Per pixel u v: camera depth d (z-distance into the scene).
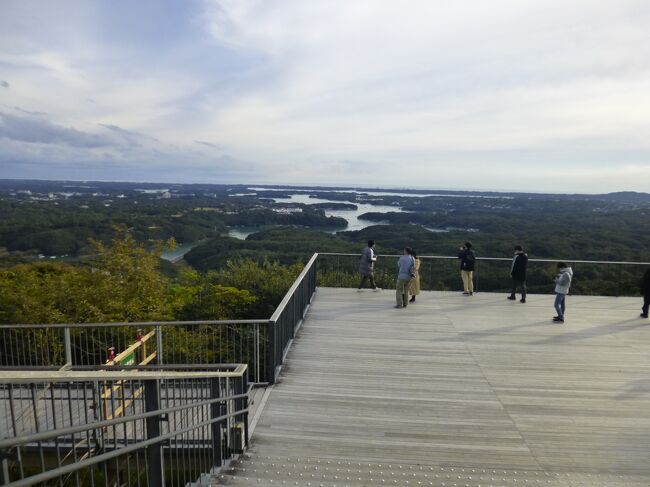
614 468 4.70
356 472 4.52
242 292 19.17
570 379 7.11
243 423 5.06
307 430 5.45
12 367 5.62
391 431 5.45
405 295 11.40
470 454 4.95
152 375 3.62
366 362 7.68
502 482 4.38
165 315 15.13
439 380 7.00
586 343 8.84
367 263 13.38
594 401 6.34
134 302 14.32
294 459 4.80
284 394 6.43
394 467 4.65
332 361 7.71
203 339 11.74
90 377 3.04
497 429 5.52
